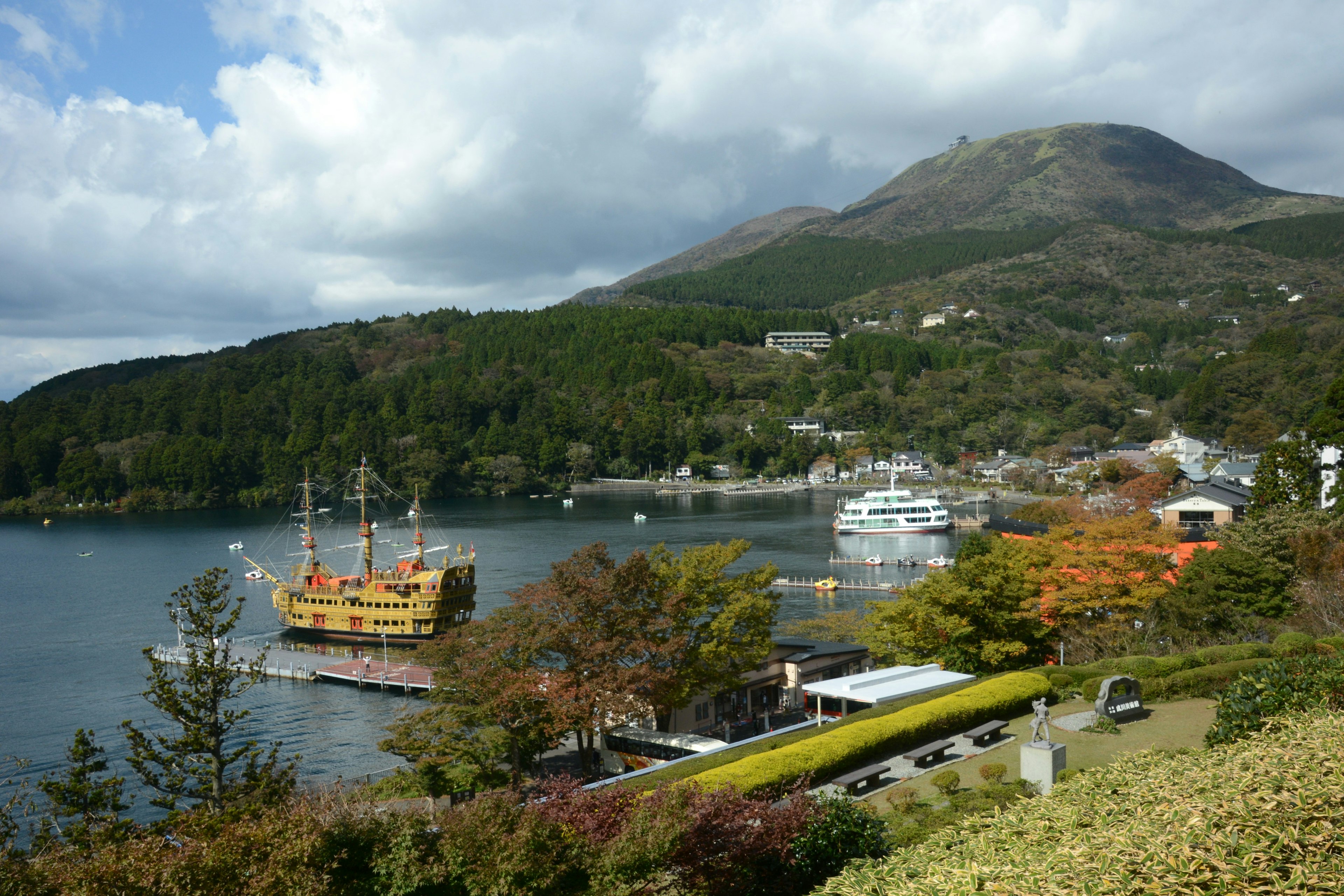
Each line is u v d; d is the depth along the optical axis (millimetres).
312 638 116062
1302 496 98500
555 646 50125
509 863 20469
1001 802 32312
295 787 49969
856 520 192875
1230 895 13664
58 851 22219
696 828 23516
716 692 57031
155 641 110875
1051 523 140375
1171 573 75375
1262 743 21766
